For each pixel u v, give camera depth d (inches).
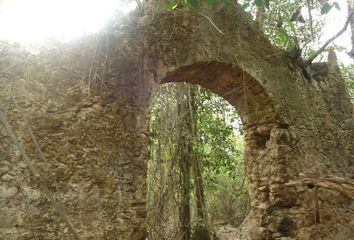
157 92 221.5
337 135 204.1
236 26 181.3
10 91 113.1
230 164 285.6
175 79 171.5
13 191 108.0
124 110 135.3
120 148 131.1
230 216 339.3
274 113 182.5
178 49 157.2
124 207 127.3
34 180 111.6
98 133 127.4
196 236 226.4
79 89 127.0
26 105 115.2
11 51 116.0
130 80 139.6
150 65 147.3
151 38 150.5
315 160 188.5
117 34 141.3
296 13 188.1
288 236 171.9
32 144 113.4
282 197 175.2
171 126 222.5
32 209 109.7
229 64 172.1
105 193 124.4
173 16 159.9
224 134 277.0
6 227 105.0
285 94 188.7
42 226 110.2
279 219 174.4
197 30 165.8
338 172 194.7
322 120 200.4
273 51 193.3
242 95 191.0
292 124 185.8
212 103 270.7
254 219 186.4
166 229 219.1
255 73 180.1
